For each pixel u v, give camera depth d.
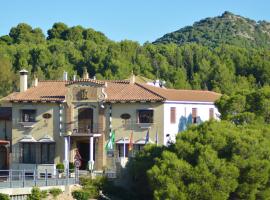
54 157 73.75
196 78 133.00
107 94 73.06
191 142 56.62
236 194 54.78
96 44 155.12
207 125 57.72
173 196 52.72
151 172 54.69
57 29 189.62
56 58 138.88
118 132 71.94
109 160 71.88
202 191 52.69
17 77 129.38
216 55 143.25
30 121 75.00
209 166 53.47
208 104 77.38
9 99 75.62
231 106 66.81
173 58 141.88
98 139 72.50
